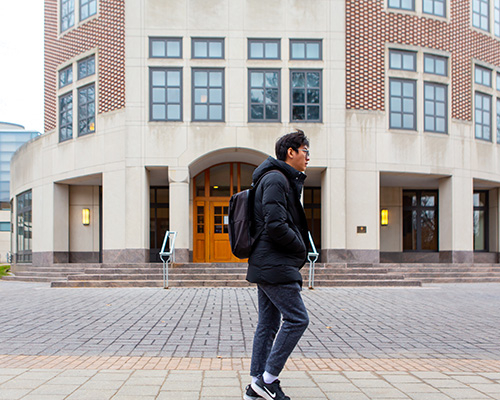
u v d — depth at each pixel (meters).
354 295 9.59
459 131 16.61
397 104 15.89
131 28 14.98
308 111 15.11
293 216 3.08
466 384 3.51
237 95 14.98
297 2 15.30
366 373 3.82
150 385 3.41
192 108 14.88
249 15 15.19
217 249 16.44
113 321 6.41
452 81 16.62
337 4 15.41
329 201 14.91
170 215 14.54
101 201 17.98
